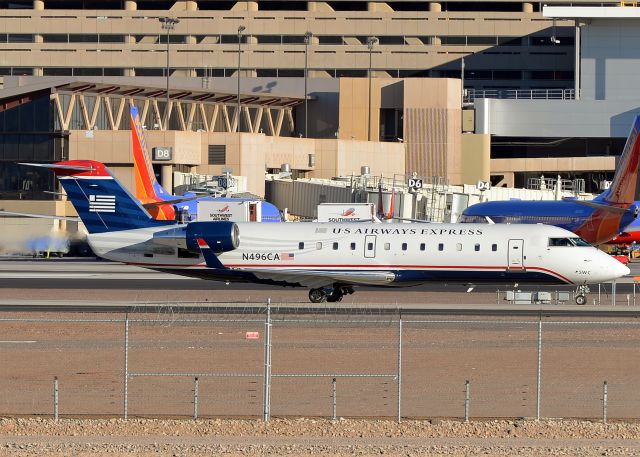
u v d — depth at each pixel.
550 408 138.00
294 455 116.62
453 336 187.12
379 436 124.69
